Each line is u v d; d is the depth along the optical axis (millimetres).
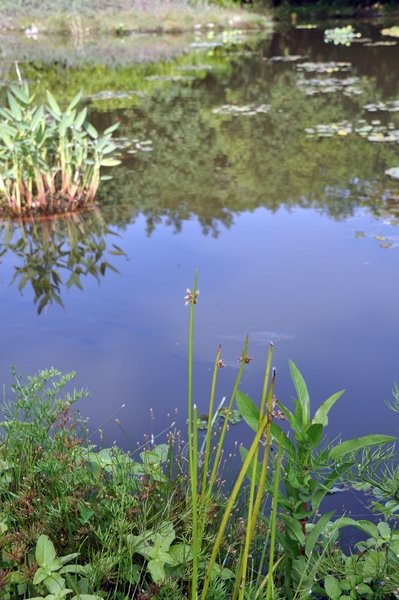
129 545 1489
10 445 1796
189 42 18672
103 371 2883
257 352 3004
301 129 7797
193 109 9250
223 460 2234
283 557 1658
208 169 6332
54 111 5027
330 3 24766
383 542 1602
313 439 1412
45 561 1409
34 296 3711
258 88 10805
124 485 1587
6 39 19875
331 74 11883
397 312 3336
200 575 1500
